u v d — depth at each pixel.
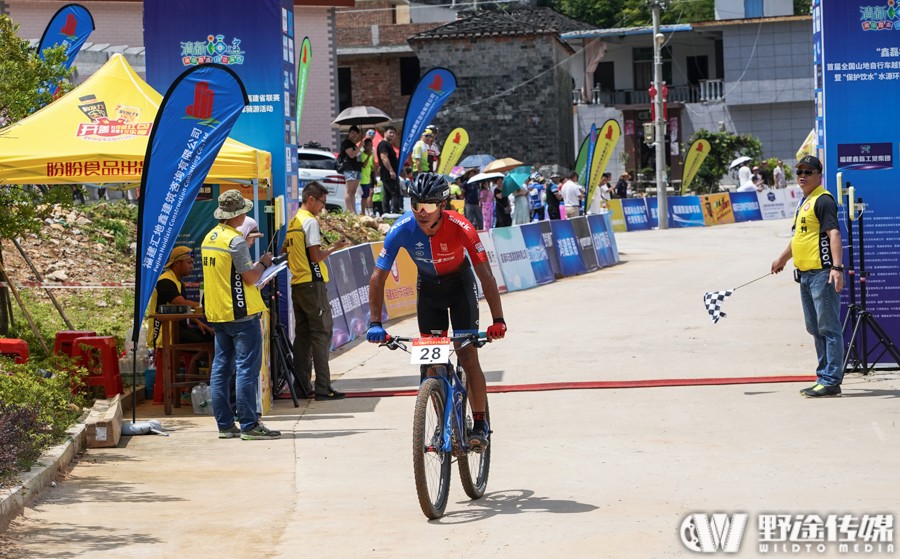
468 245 6.44
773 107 51.09
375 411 10.04
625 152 53.03
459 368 6.82
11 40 10.36
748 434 8.44
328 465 7.92
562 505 6.53
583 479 7.22
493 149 45.97
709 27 51.12
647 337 13.61
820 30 10.83
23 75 10.34
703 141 39.69
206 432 9.22
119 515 6.54
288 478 7.54
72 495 7.04
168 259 9.62
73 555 5.68
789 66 50.41
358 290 15.34
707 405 9.62
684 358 12.12
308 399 10.73
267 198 10.77
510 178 26.11
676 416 9.23
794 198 39.94
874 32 10.70
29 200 10.95
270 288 10.51
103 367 9.84
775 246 26.50
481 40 45.56
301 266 10.59
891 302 10.88
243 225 9.55
